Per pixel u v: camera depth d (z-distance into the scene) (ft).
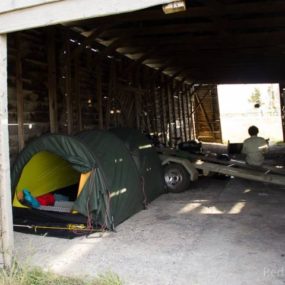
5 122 10.40
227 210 16.15
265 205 16.72
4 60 10.32
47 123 19.17
